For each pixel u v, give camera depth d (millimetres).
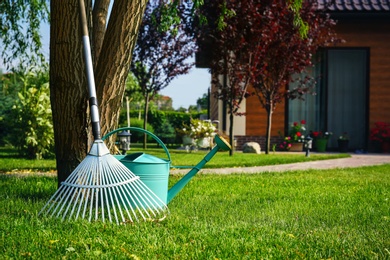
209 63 12594
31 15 10430
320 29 13531
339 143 15484
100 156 3885
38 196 5129
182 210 4457
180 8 13234
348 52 16047
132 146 17688
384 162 11258
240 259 2896
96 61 5105
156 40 15000
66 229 3496
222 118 16312
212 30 11914
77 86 4855
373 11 15000
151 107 31797
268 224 4000
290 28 12398
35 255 2859
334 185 6668
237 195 5602
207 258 2889
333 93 16078
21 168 8750
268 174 8094
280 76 12977
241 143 15445
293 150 15336
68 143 4891
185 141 13797
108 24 4863
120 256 2879
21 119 11055
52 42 4840
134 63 15297
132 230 3547
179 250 3051
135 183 3988
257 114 15469
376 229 3879
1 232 3367
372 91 15617
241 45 11805
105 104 4914
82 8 4297
